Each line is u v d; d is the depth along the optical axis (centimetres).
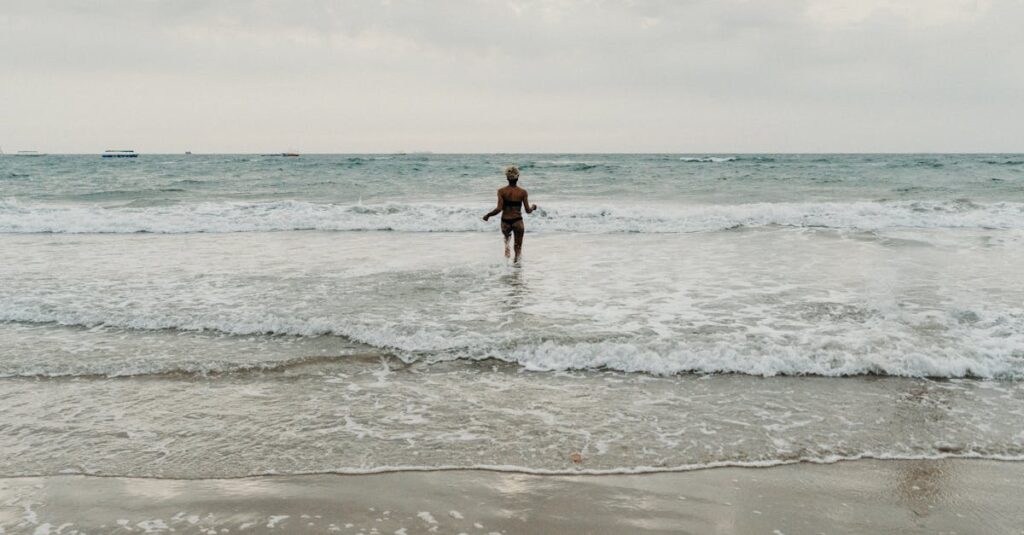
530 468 372
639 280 866
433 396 480
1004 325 604
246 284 848
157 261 1045
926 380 496
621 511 326
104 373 528
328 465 377
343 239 1327
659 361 531
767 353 539
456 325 639
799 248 1129
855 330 604
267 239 1331
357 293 791
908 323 623
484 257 1080
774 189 2498
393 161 5906
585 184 2848
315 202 2108
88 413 454
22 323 672
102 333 638
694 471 367
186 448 400
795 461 377
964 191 2294
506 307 716
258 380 514
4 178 3569
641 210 1616
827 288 796
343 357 561
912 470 366
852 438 404
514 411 452
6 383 510
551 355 552
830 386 487
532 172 3797
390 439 410
